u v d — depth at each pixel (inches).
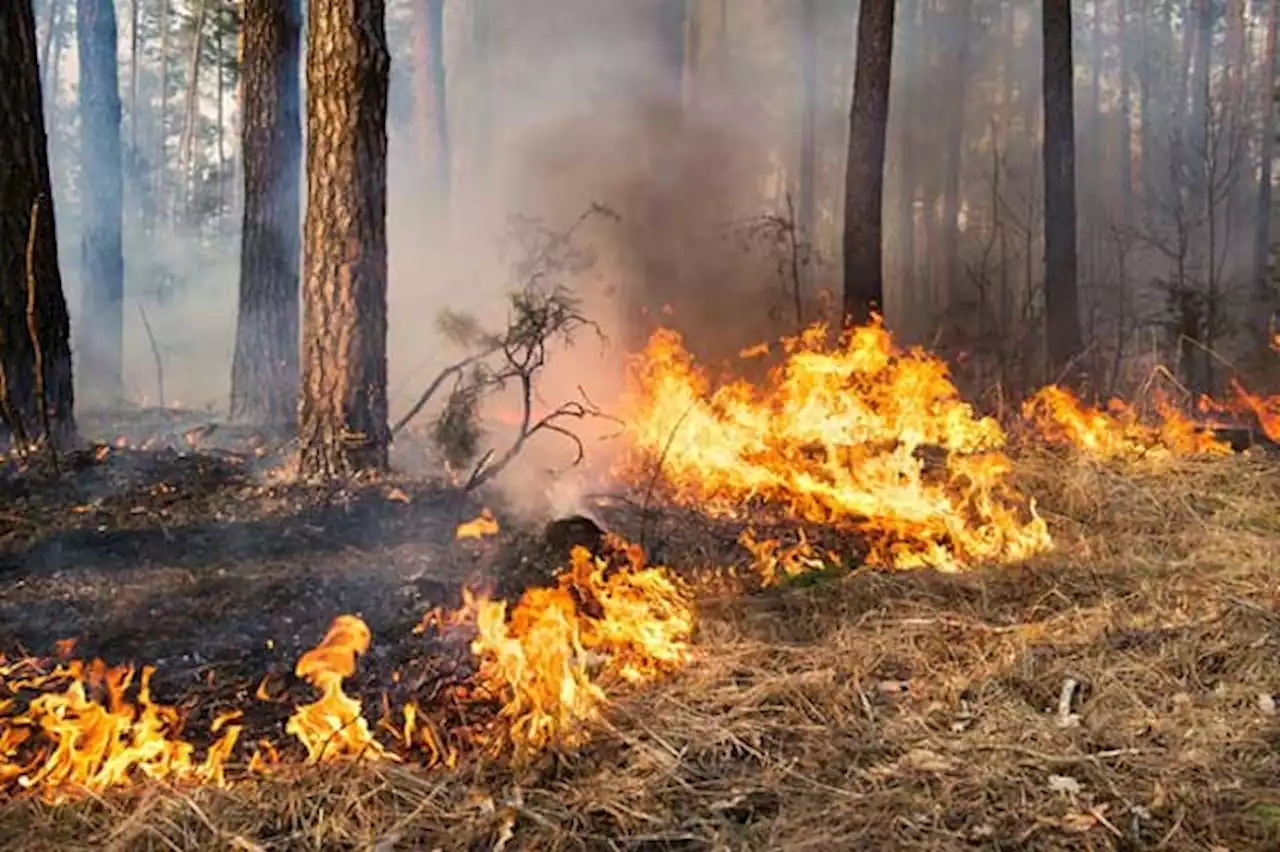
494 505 212.7
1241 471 247.9
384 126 223.1
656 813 105.1
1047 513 225.0
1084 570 180.1
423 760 118.0
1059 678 133.6
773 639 152.0
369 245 220.2
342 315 218.8
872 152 383.9
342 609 157.9
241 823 103.6
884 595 169.0
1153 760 113.0
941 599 167.6
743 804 107.0
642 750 117.1
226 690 132.3
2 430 215.5
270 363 302.4
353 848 100.1
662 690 133.8
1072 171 423.5
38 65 222.5
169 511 193.3
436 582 167.2
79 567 166.1
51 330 223.0
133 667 136.6
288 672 137.7
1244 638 141.2
